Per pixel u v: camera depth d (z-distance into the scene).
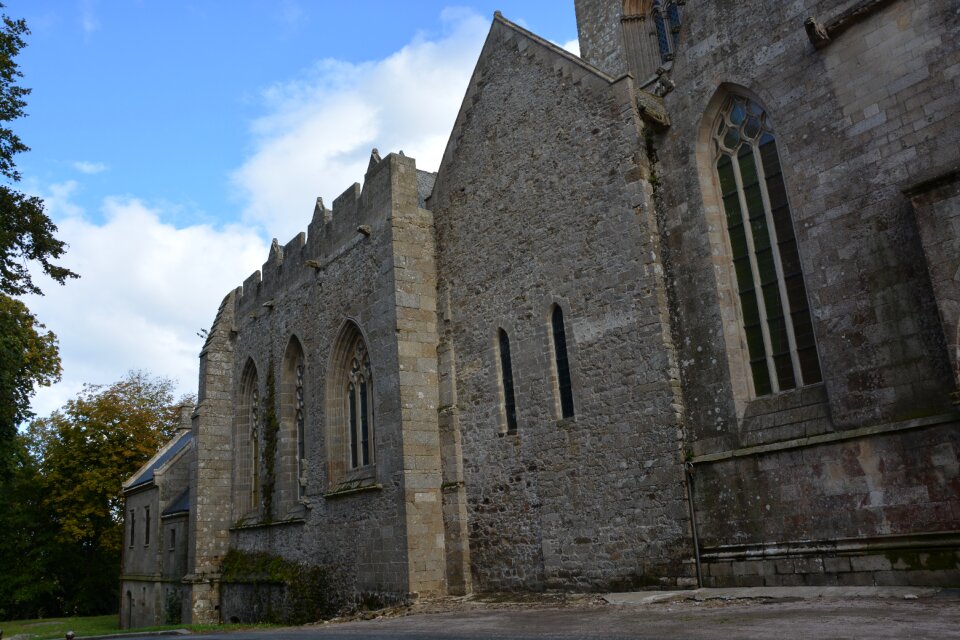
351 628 17.22
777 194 16.58
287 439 30.81
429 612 19.11
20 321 29.06
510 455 21.08
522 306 21.45
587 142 20.16
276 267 33.53
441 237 25.02
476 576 21.59
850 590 13.06
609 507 18.16
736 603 13.50
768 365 16.30
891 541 13.43
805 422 15.16
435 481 23.06
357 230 26.70
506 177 22.69
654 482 17.27
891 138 14.45
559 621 13.40
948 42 13.88
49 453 56.16
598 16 29.48
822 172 15.42
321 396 28.34
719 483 16.16
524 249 21.66
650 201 18.62
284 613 27.89
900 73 14.46
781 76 16.41
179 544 38.84
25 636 32.56
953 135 13.62
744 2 17.39
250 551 32.09
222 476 35.56
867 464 13.95
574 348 19.62
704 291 17.27
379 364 24.48
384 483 23.52
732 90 17.56
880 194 14.49
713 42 17.92
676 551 16.58
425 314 24.47
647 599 15.30
